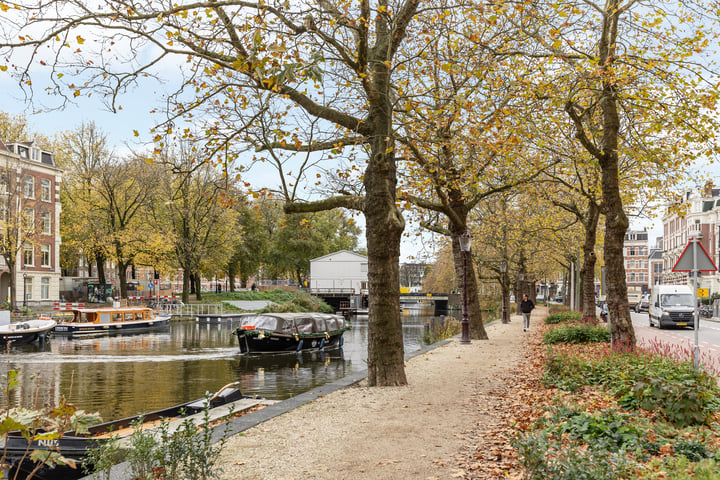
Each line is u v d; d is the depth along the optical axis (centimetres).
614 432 709
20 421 433
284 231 7812
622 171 2017
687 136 1477
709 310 5141
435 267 7650
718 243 7800
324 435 798
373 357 1230
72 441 739
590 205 2398
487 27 1423
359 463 666
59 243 5666
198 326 4728
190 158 1249
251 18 1018
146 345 3353
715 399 846
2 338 3200
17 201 4731
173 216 5544
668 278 10000
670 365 1055
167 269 5562
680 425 773
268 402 1214
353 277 8112
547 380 1166
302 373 2391
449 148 1560
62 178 5903
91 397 1795
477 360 1697
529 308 2920
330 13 1109
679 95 1390
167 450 575
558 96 1425
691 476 526
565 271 6081
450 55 1372
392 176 1230
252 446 741
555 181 2112
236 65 953
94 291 5916
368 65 1233
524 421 848
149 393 1872
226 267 6894
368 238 1222
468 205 2214
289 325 3180
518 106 1520
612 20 1455
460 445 743
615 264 1470
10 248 4472
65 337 3812
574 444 632
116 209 5341
